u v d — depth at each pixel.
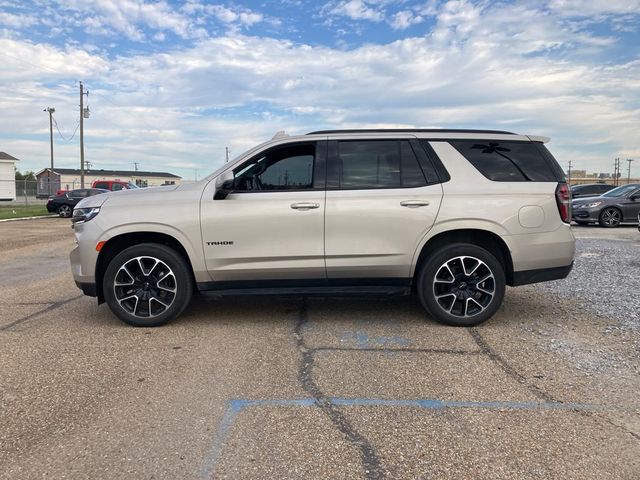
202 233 5.00
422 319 5.43
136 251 5.06
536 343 4.64
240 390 3.64
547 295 6.51
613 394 3.56
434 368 4.04
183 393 3.59
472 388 3.67
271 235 5.00
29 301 6.40
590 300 6.19
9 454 2.81
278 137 5.23
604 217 16.62
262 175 5.12
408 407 3.37
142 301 5.21
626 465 2.71
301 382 3.78
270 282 5.14
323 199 4.99
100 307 6.06
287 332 5.01
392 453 2.83
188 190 5.15
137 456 2.79
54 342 4.71
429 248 5.18
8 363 4.16
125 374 3.93
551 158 5.25
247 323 5.33
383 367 4.07
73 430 3.07
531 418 3.22
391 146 5.16
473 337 4.82
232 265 5.05
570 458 2.77
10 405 3.39
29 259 10.42
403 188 5.05
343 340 4.75
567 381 3.79
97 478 2.59
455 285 5.13
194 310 5.88
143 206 5.07
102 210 5.10
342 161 5.12
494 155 5.18
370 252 5.02
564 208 5.12
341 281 5.15
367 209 4.98
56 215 27.62
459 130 5.30
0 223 21.75
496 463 2.73
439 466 2.70
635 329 5.00
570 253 5.15
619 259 9.13
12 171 56.31
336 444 2.92
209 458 2.77
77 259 5.20
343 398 3.51
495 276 5.04
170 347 4.57
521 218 5.02
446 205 5.00
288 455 2.81
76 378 3.85
